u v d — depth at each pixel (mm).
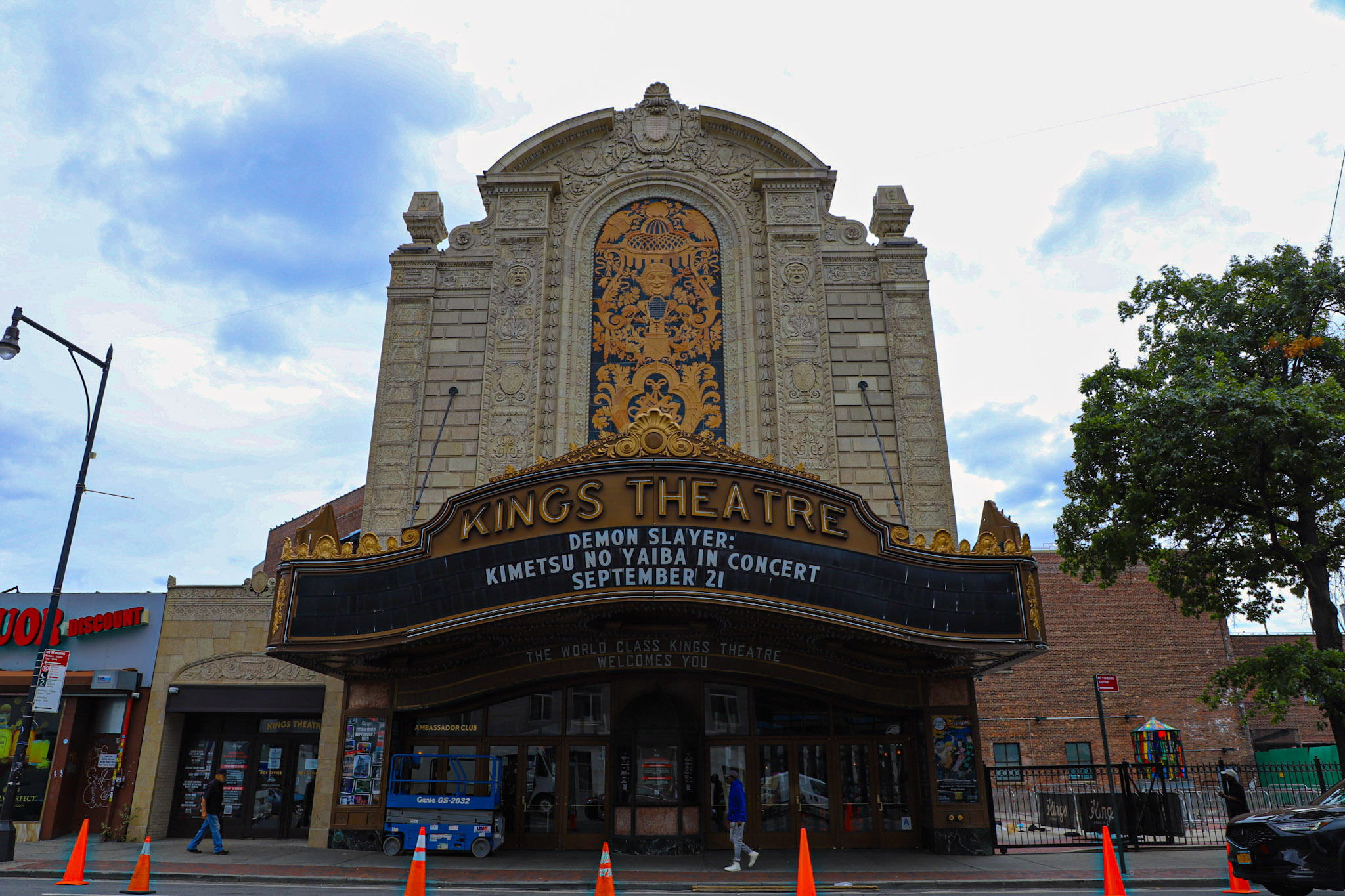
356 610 16594
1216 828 23516
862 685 19641
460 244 23984
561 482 16234
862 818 19641
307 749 22297
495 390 22656
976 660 18625
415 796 18406
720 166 24719
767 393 22516
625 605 15656
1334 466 18391
